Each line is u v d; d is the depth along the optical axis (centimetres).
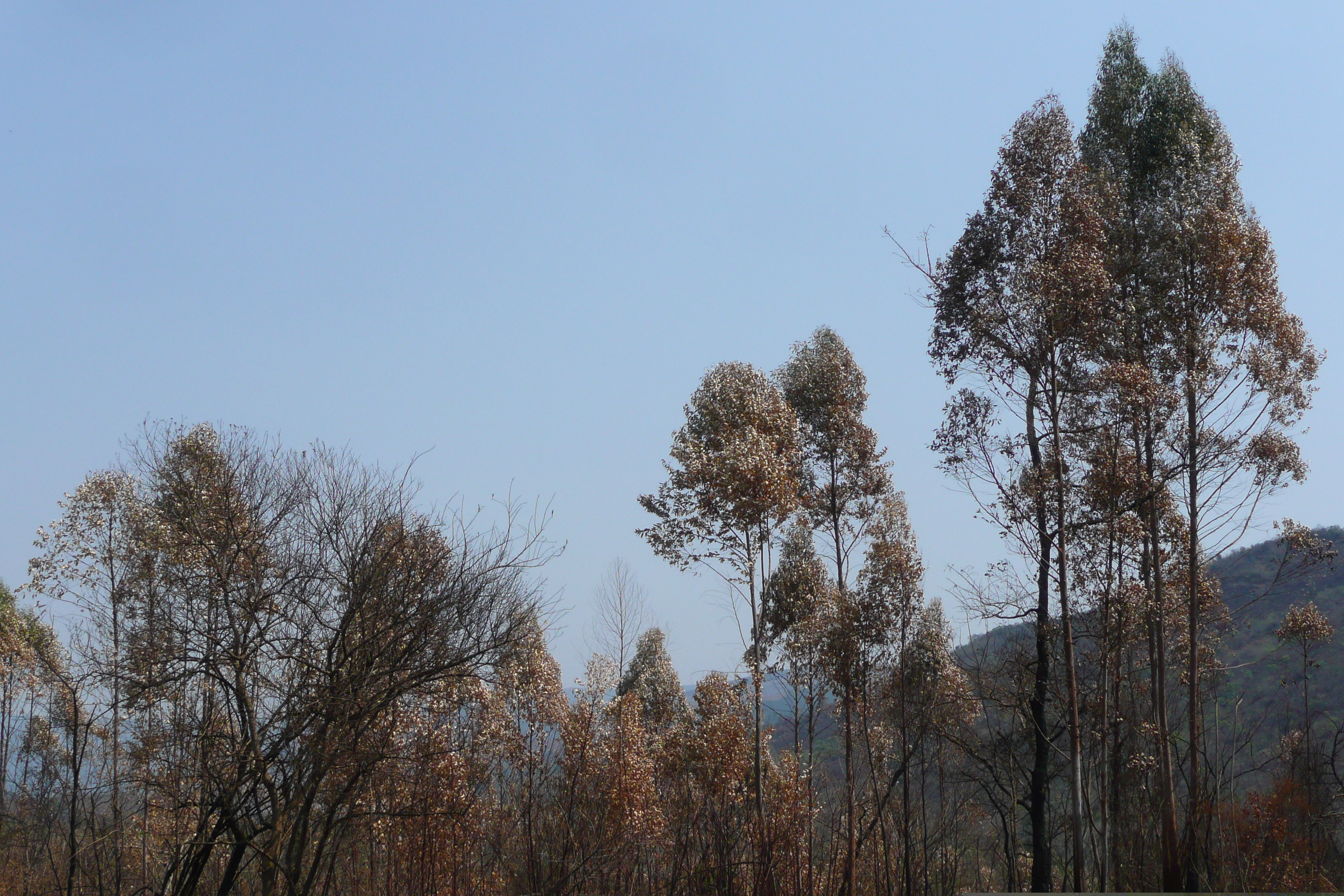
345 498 1847
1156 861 2684
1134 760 2695
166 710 1756
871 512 3666
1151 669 3059
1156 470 2920
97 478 2234
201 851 1691
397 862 1845
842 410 3706
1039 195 2712
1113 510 2606
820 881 2333
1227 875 2423
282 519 1830
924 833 2919
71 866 1867
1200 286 2847
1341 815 2627
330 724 1692
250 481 1838
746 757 2766
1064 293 2580
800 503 3234
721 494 3014
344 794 1708
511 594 1853
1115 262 2839
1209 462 2864
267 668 1744
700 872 2011
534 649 2097
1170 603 2994
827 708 2992
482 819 1970
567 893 1845
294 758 1689
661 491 3131
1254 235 2795
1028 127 2728
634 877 2008
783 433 3275
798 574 3453
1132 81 3141
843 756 3002
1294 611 3319
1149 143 3039
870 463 3725
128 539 2022
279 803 1683
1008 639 3002
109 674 1775
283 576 1767
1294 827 2488
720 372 3362
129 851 1952
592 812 2080
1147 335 2889
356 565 1773
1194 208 2828
